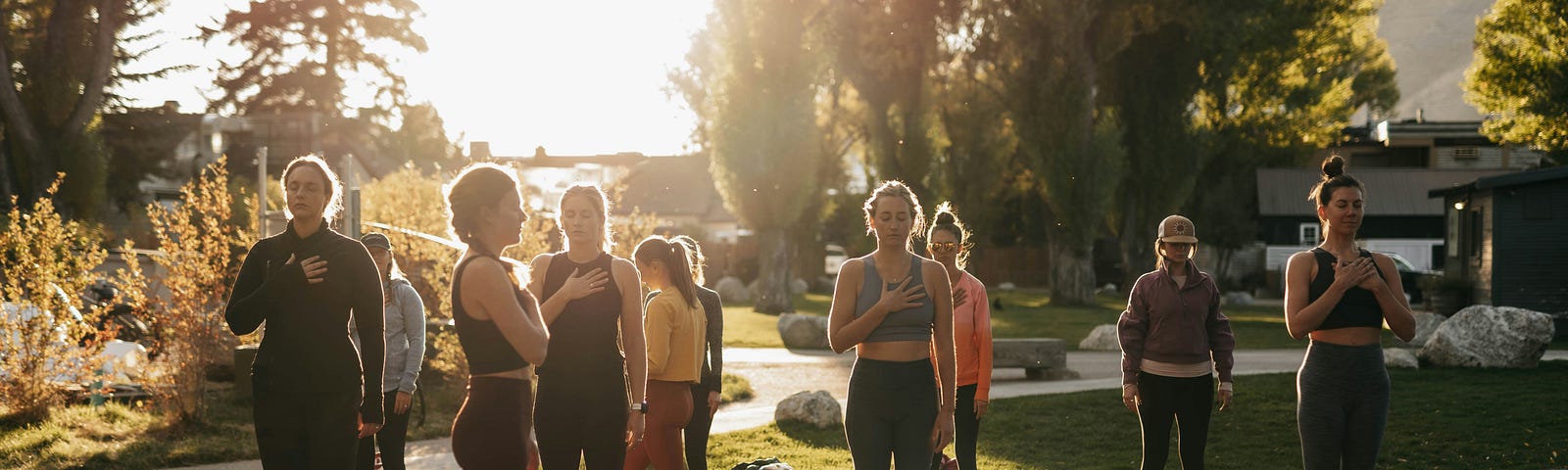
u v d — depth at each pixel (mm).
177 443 9602
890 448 5129
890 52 34844
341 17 51125
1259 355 19000
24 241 11023
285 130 45312
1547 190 23156
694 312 6445
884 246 5160
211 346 10547
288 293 4422
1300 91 48781
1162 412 6594
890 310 4988
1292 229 50312
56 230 11250
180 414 10328
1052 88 35344
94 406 11016
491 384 4367
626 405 4762
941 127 38781
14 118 27062
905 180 35969
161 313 10539
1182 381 6574
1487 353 15477
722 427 11031
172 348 10414
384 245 6824
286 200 4527
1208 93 40812
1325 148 58219
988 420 11438
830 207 38281
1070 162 35875
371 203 19188
